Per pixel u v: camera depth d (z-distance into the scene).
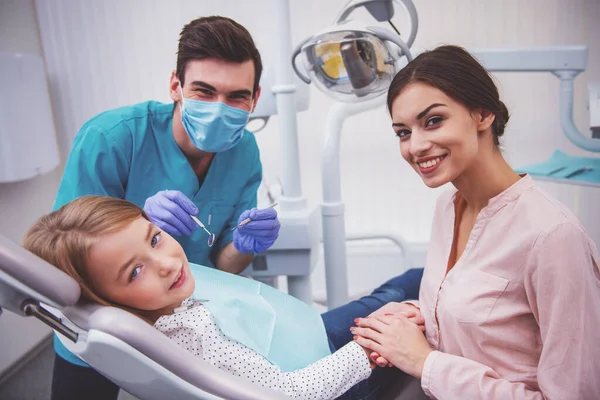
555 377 0.69
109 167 1.10
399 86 0.76
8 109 1.68
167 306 0.80
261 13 2.06
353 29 1.01
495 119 0.78
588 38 2.02
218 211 1.26
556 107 2.10
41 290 0.58
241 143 1.27
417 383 0.95
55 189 2.22
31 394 1.71
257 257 1.43
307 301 1.49
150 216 1.01
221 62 1.02
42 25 2.11
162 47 2.11
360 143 2.20
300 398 0.80
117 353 0.60
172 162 1.18
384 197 2.26
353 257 2.34
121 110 1.15
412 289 1.16
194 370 0.63
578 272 0.67
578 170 1.44
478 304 0.78
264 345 0.83
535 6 2.00
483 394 0.75
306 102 1.49
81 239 0.70
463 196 0.87
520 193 0.76
